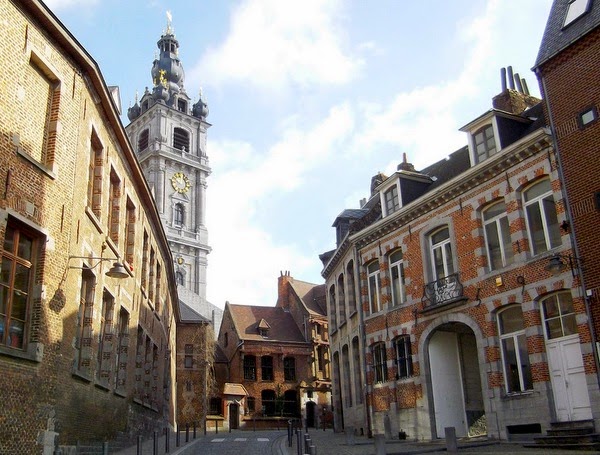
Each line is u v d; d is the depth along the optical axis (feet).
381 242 87.35
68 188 47.06
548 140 62.39
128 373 67.67
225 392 180.04
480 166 69.21
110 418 58.80
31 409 39.83
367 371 88.22
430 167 94.48
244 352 191.72
